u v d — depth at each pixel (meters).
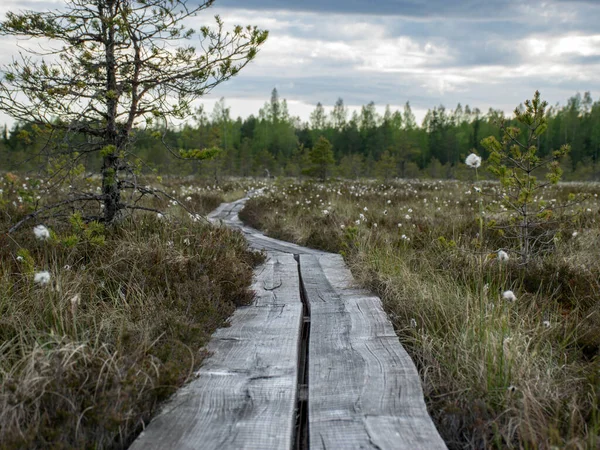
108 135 5.95
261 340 3.75
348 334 3.88
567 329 3.96
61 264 4.98
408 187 22.14
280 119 90.25
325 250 8.16
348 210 11.35
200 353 3.39
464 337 3.46
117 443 2.41
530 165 5.50
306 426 2.75
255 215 12.38
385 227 9.12
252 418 2.52
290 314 4.46
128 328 3.58
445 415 2.68
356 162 42.97
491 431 2.54
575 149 66.19
